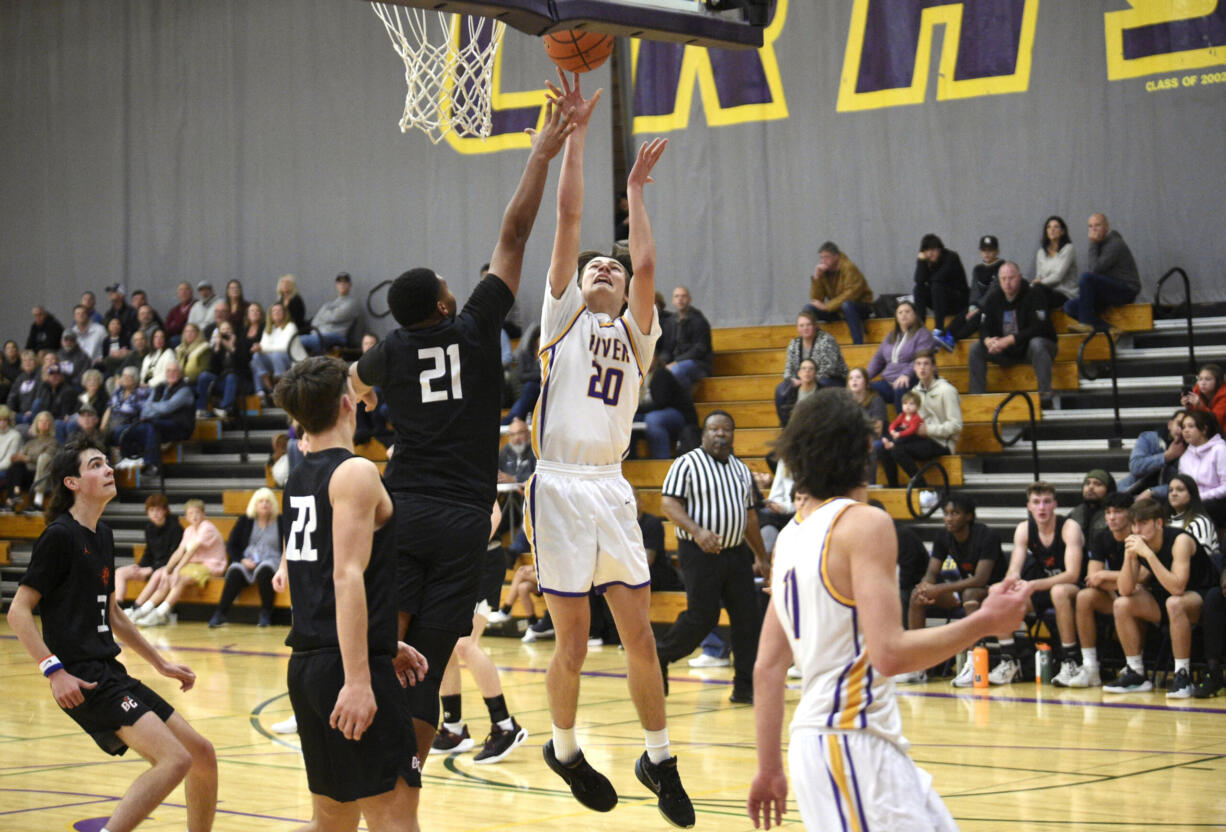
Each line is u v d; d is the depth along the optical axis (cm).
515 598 1364
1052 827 566
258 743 826
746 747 784
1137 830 558
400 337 488
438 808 634
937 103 1564
